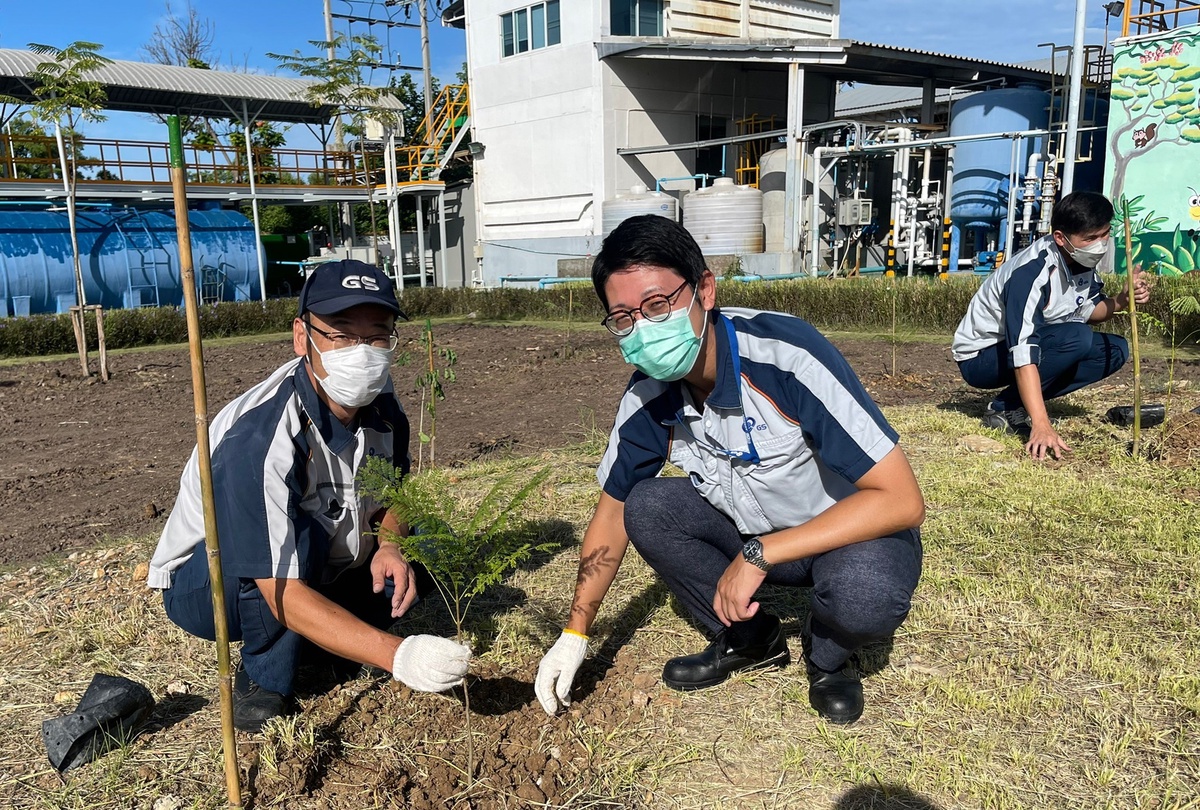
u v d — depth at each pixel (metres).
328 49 21.67
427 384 4.93
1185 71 11.65
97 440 7.05
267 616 2.28
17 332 13.19
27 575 3.73
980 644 2.73
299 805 2.08
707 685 2.56
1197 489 3.97
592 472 4.88
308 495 2.39
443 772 2.19
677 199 20.00
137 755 2.30
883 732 2.30
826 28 22.69
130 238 18.12
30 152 21.81
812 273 16.58
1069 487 4.08
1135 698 2.39
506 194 21.91
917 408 6.11
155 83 18.48
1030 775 2.10
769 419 2.15
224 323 15.75
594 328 14.24
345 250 23.14
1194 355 8.31
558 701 2.47
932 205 17.33
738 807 2.06
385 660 2.10
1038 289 4.60
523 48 20.69
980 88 21.70
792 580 2.52
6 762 2.30
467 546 2.29
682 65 20.16
